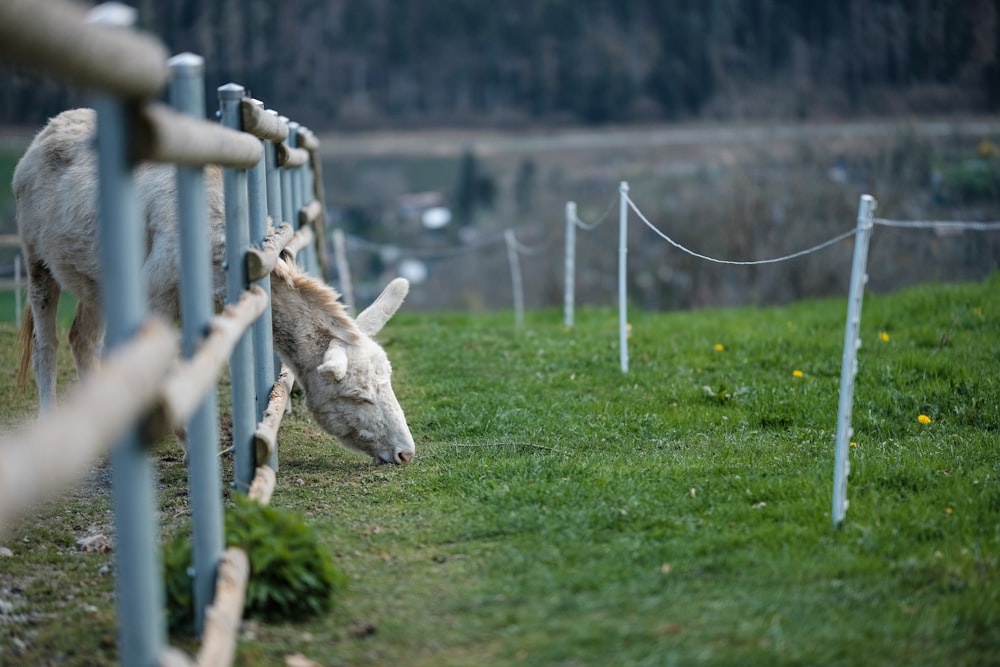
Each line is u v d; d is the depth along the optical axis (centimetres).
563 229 2780
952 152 2386
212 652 361
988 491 556
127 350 296
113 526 601
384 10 5606
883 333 991
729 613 427
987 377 813
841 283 2277
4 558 543
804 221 2333
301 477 667
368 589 471
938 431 716
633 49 5094
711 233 2498
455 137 4897
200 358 372
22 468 221
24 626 452
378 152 4703
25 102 3027
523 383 905
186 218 412
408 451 673
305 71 4966
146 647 322
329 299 681
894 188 2256
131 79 297
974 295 1166
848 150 2552
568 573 473
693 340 1053
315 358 675
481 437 747
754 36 4566
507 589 461
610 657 392
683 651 395
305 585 446
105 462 734
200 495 414
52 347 807
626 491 587
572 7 5509
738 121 3159
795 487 580
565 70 5250
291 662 396
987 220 2136
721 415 766
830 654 389
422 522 563
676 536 516
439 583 474
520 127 5022
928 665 384
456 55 5603
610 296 2673
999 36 3169
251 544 452
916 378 833
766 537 506
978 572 457
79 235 725
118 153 314
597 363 968
